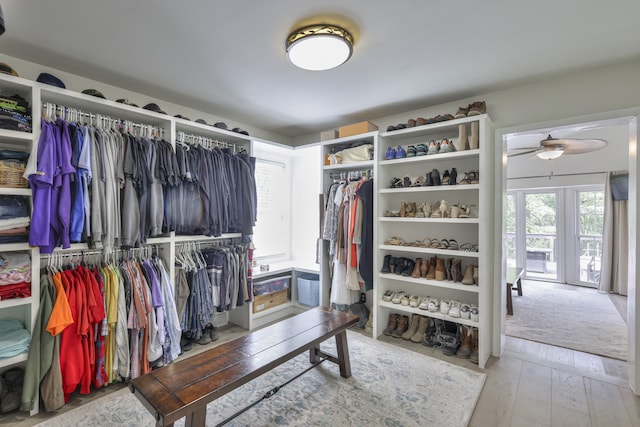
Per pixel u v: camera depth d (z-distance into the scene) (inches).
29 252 74.8
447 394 80.0
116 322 81.1
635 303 81.0
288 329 83.3
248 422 69.2
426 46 75.6
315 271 140.9
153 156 91.2
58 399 70.6
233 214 115.2
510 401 78.0
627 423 69.5
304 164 166.4
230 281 114.5
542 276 230.4
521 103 99.7
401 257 122.8
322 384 84.7
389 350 107.0
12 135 67.2
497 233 103.3
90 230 78.5
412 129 111.1
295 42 68.3
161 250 101.7
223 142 125.7
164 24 66.3
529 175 227.1
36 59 81.6
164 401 51.8
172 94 105.8
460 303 108.3
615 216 193.8
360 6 60.4
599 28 68.1
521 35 71.0
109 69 87.5
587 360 101.4
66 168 72.1
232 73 90.2
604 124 89.4
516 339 120.2
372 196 121.6
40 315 70.5
